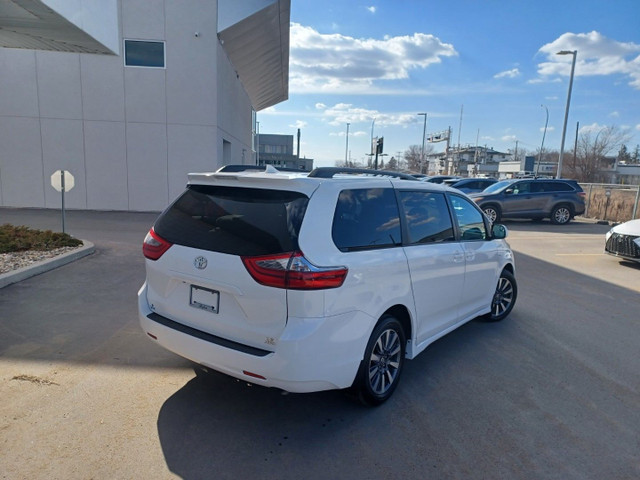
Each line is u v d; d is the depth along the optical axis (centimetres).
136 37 1498
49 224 1213
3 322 475
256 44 1841
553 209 1748
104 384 355
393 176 410
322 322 277
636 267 938
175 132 1555
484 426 321
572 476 271
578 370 421
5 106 1484
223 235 300
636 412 349
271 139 6944
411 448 292
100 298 568
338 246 295
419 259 366
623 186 1903
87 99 1505
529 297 680
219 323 298
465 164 9419
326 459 277
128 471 258
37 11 761
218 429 304
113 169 1548
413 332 370
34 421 301
